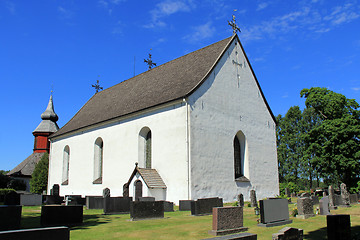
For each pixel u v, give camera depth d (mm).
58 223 14531
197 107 25875
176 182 24844
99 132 34969
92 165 35250
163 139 26594
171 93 27719
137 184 25688
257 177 31156
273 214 14891
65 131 41469
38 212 21000
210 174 25797
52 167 43625
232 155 28453
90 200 24125
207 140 26188
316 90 39500
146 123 28641
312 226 14570
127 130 30891
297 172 61906
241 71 31656
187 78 28812
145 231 13250
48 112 65375
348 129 34531
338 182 55281
